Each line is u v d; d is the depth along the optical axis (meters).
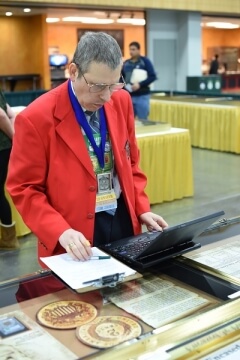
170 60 10.88
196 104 7.70
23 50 10.85
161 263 1.26
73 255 1.23
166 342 0.89
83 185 1.38
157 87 10.76
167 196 4.72
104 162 1.42
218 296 1.08
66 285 1.12
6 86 10.67
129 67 6.90
